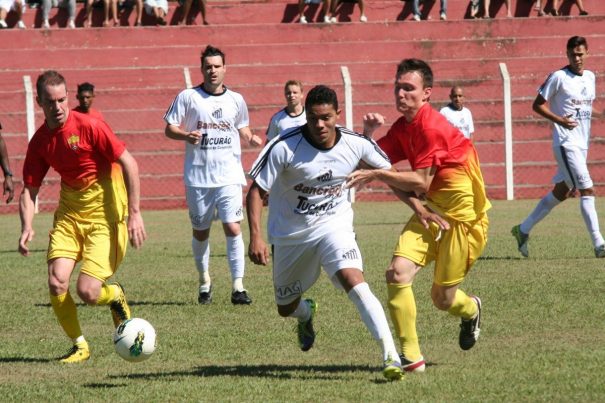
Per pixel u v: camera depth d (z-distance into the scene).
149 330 12.23
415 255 12.22
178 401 10.88
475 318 13.00
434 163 11.95
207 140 19.14
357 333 14.91
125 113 44.56
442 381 11.51
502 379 11.55
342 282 11.90
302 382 11.66
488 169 44.81
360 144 12.00
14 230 34.78
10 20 49.31
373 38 49.44
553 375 11.66
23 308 18.00
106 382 12.02
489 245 26.02
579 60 22.89
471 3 50.84
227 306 18.00
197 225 18.70
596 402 10.44
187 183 19.11
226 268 23.45
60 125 13.30
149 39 48.38
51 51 46.94
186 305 18.14
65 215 13.69
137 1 49.00
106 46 48.09
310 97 11.61
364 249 25.94
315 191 12.01
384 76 47.06
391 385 11.39
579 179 22.80
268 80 46.75
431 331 14.92
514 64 47.59
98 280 13.40
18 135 42.91
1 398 11.20
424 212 12.03
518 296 17.67
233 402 10.77
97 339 14.98
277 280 12.66
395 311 12.12
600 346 13.44
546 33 49.56
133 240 13.20
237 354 13.66
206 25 48.78
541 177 45.03
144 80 46.34
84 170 13.48
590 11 52.41
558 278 19.67
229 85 46.22
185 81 44.47
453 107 33.84
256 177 11.87
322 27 49.31
